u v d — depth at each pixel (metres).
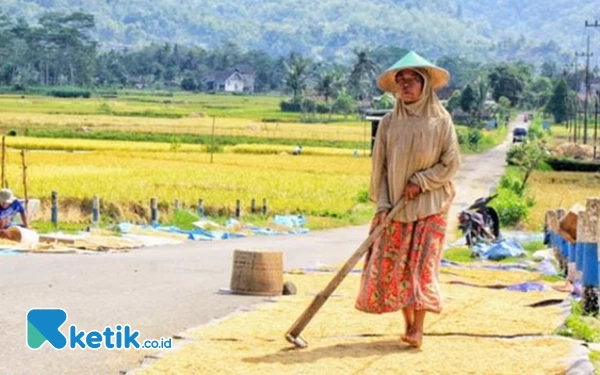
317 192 61.94
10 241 24.88
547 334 12.89
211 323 13.30
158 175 64.38
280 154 106.44
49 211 44.88
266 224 44.19
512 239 31.28
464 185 75.88
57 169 65.56
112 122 147.75
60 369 10.76
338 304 15.13
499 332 13.01
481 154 124.56
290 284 16.45
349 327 13.15
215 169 74.31
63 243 26.11
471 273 21.00
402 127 11.77
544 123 194.38
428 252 11.77
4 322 12.89
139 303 14.84
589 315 14.72
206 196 53.66
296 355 11.41
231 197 54.38
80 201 47.12
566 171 97.44
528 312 14.73
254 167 81.38
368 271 11.93
